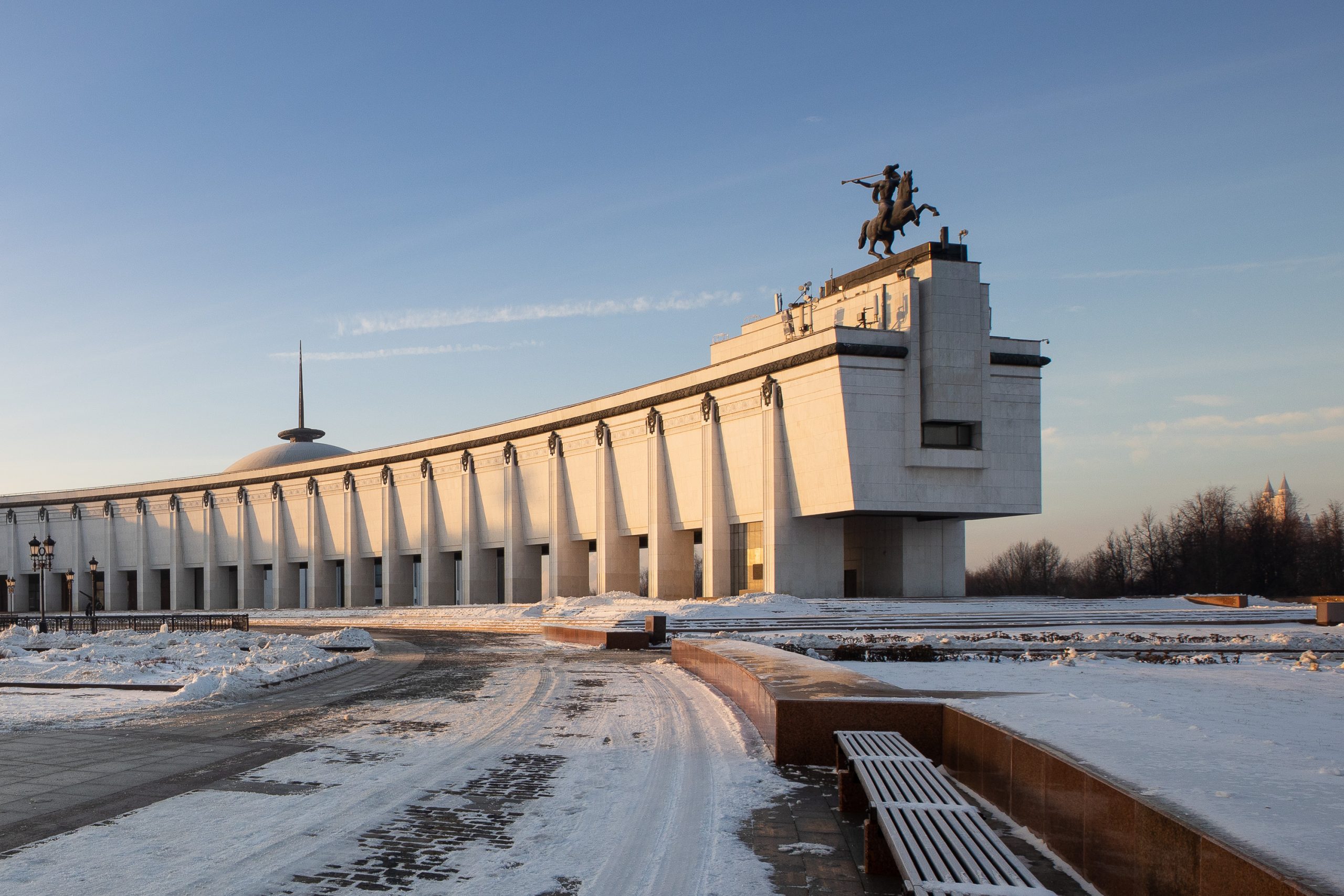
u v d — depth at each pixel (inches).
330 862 320.8
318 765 479.8
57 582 4633.4
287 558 3978.8
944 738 452.8
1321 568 3673.7
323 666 1014.4
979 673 706.2
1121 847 257.9
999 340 2144.4
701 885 295.7
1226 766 292.4
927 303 2078.0
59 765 484.4
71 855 329.4
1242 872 195.8
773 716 488.4
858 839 344.2
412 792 419.2
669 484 2613.2
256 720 645.9
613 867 313.6
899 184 2276.1
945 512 2087.8
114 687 870.4
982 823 280.4
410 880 303.1
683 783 430.6
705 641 994.1
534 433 3078.2
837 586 2229.3
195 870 313.1
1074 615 1697.8
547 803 398.0
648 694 764.0
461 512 3348.9
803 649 952.9
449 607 3129.9
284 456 4557.1
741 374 2314.2
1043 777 321.7
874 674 687.7
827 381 2064.5
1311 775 278.5
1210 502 3786.9
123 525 4463.6
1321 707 512.7
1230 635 1069.8
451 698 760.3
